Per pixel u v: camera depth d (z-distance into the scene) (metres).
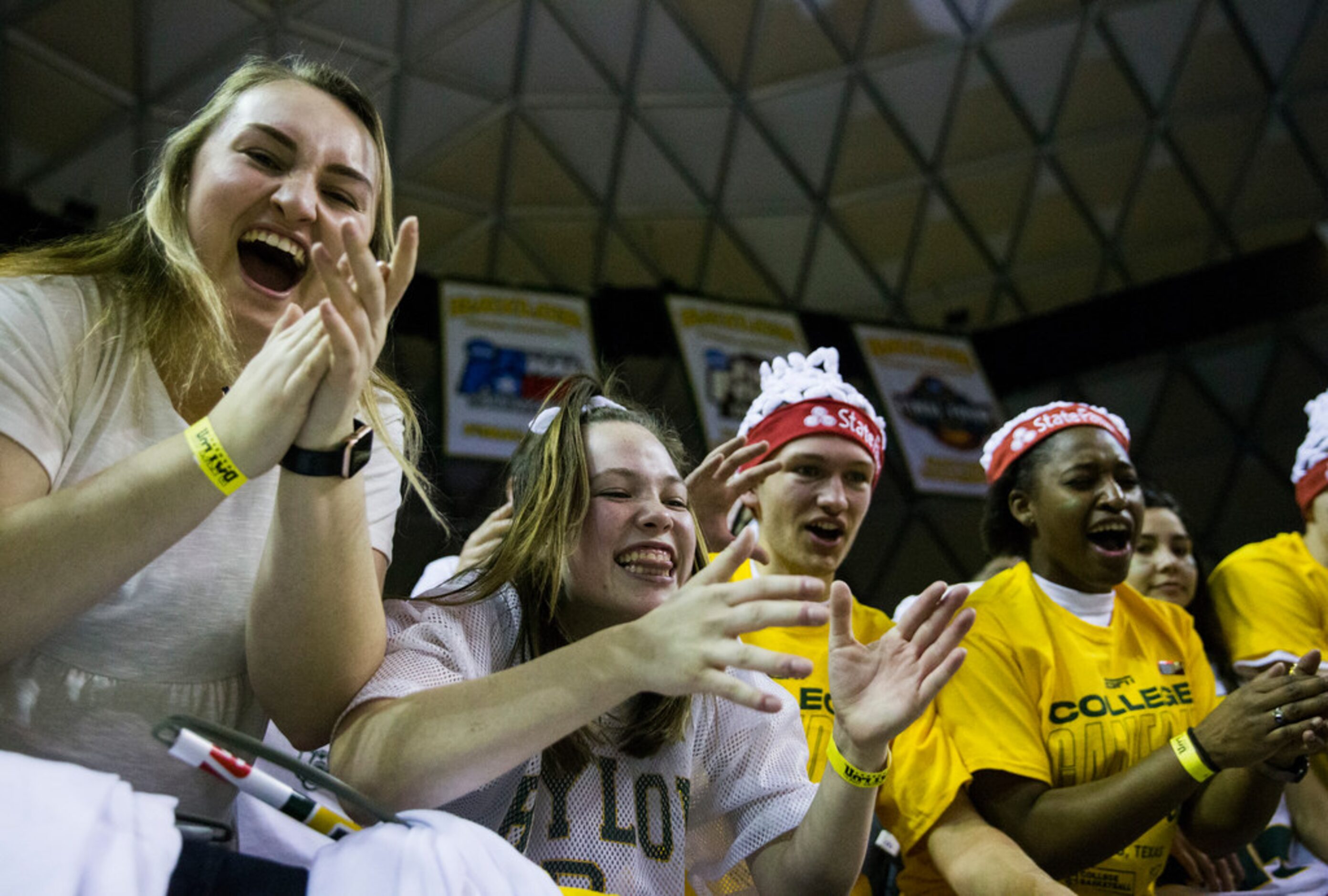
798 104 10.51
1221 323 11.27
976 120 10.86
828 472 2.44
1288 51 10.77
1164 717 2.23
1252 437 12.72
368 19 9.03
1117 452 2.41
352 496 1.30
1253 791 2.14
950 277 11.80
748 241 11.22
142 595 1.37
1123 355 11.33
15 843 0.91
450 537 1.80
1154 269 12.02
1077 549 2.37
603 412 1.74
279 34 8.84
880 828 2.68
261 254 1.64
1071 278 11.98
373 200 1.65
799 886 1.55
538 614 1.64
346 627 1.33
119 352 1.43
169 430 1.44
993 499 2.61
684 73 10.16
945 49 10.42
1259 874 2.70
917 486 10.37
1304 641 2.61
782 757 1.72
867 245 11.46
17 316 1.33
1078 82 10.78
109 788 0.99
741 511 2.72
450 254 10.48
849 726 1.45
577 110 10.13
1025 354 11.39
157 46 8.63
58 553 1.15
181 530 1.20
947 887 2.09
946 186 11.20
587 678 1.25
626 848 1.51
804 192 11.03
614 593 1.59
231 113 1.58
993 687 2.17
